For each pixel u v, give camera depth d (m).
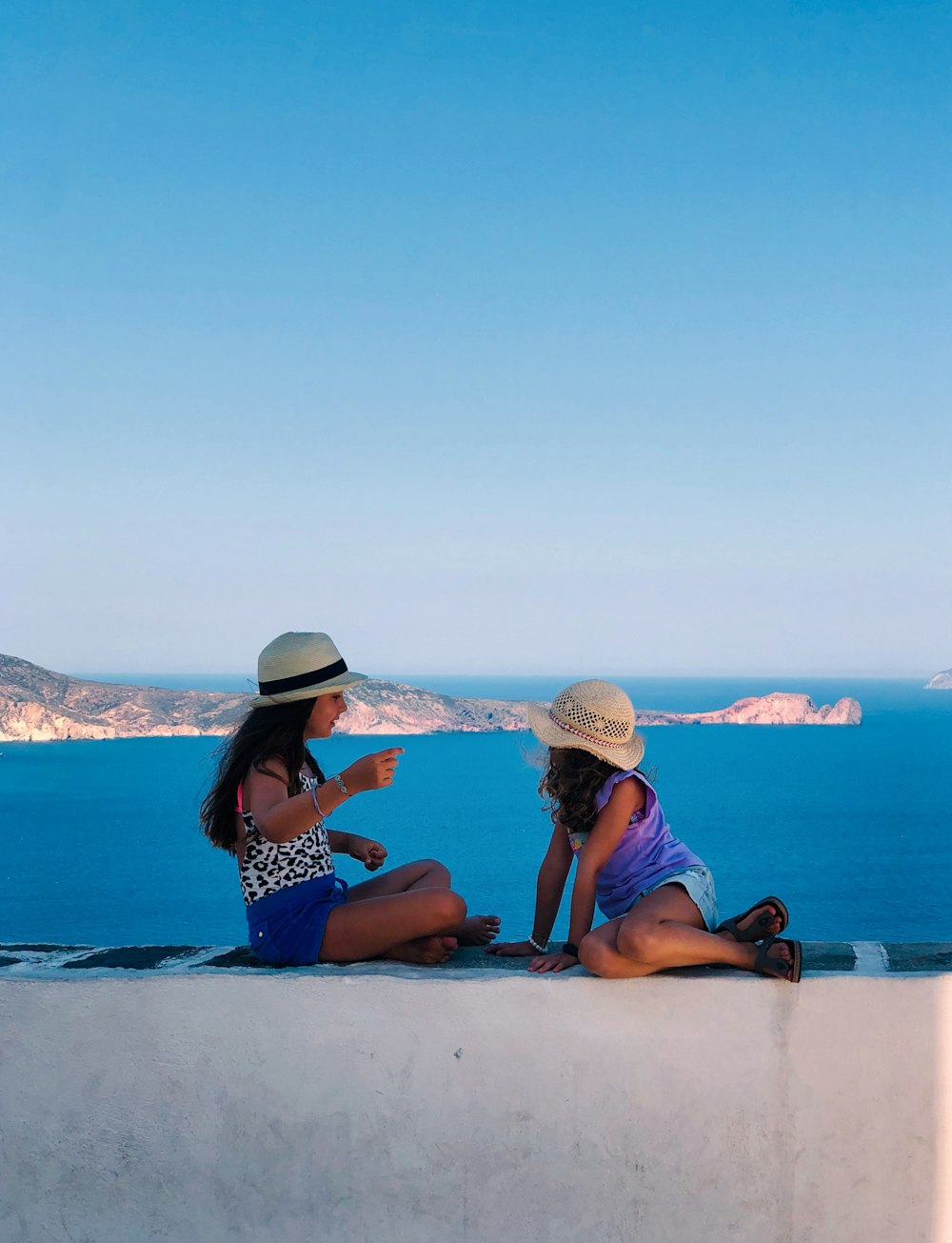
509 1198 2.27
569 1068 2.26
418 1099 2.27
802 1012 2.24
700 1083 2.25
